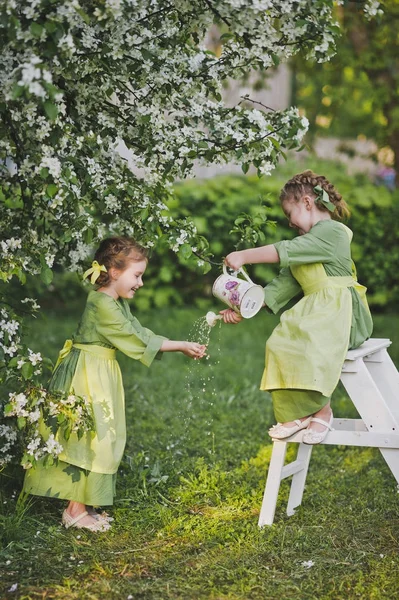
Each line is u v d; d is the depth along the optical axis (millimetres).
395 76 8203
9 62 2729
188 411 4996
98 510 3395
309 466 4117
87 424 3049
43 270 2986
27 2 2584
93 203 3357
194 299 8656
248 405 5273
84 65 3018
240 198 8312
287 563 2865
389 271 8578
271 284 3389
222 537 3092
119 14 2713
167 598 2617
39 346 6336
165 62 3104
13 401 2980
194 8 3000
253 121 3146
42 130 2828
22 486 3506
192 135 3180
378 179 10844
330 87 8609
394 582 2723
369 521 3301
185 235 3246
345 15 6895
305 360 3027
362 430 3309
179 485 3703
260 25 2943
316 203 3275
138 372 6020
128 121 3256
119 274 3273
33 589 2666
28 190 3531
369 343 3307
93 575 2779
